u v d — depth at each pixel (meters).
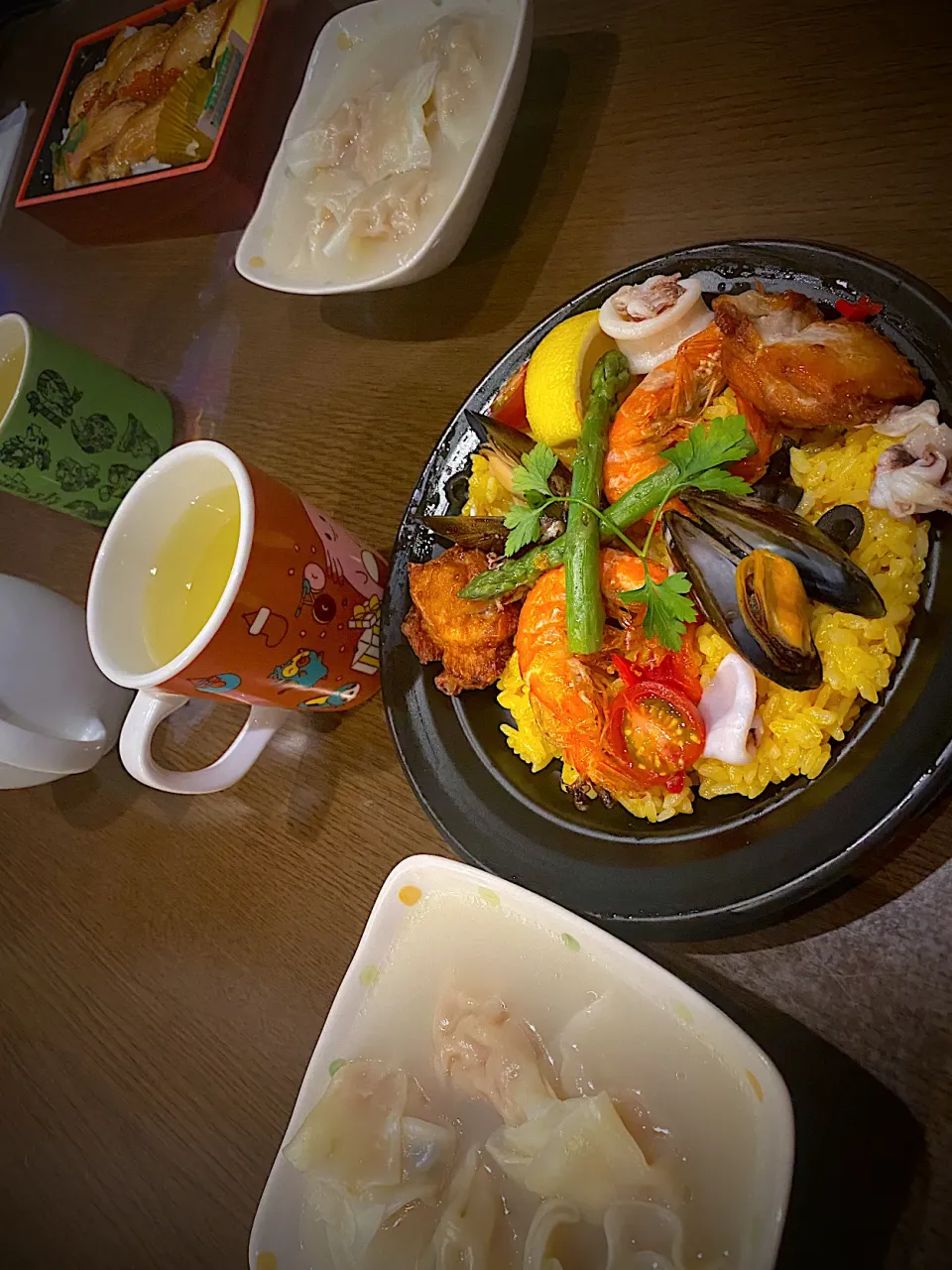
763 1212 0.23
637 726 0.30
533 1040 0.31
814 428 0.31
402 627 0.37
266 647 0.33
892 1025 0.26
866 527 0.29
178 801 0.45
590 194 0.41
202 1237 0.36
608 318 0.33
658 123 0.40
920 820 0.27
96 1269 0.38
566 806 0.32
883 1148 0.25
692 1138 0.27
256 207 0.52
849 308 0.30
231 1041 0.39
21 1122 0.43
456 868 0.31
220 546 0.37
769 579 0.27
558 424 0.34
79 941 0.45
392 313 0.46
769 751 0.28
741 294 0.32
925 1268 0.23
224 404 0.51
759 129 0.37
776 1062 0.27
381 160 0.44
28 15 0.76
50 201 0.55
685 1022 0.27
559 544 0.32
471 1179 0.29
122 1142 0.40
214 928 0.41
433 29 0.44
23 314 0.64
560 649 0.31
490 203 0.44
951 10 0.34
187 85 0.52
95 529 0.56
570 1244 0.28
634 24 0.42
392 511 0.43
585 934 0.28
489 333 0.43
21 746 0.41
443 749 0.35
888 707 0.27
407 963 0.33
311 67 0.48
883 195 0.34
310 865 0.39
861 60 0.36
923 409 0.27
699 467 0.28
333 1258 0.29
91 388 0.49
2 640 0.43
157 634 0.36
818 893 0.28
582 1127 0.27
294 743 0.42
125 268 0.60
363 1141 0.30
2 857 0.49
